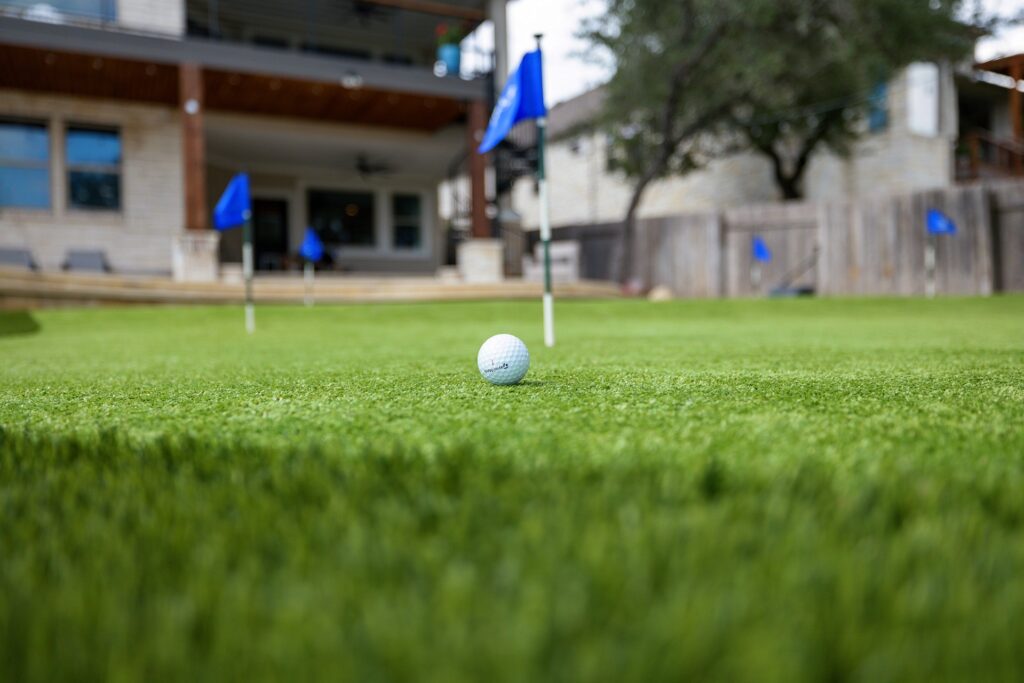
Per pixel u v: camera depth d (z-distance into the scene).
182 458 1.49
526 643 0.68
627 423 1.86
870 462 1.40
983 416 1.95
